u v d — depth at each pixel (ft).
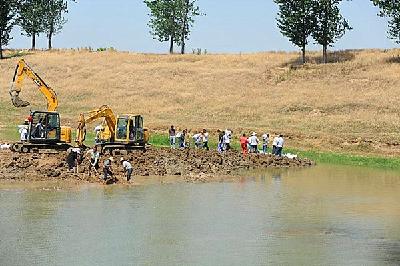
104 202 123.24
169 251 87.56
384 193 144.56
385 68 367.25
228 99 342.23
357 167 201.57
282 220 110.83
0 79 385.91
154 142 247.29
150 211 115.55
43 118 178.09
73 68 415.03
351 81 352.08
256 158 199.93
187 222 106.83
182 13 486.38
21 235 94.22
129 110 330.13
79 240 92.22
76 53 458.09
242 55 437.17
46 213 110.42
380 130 273.33
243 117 309.42
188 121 301.22
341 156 226.58
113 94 361.71
